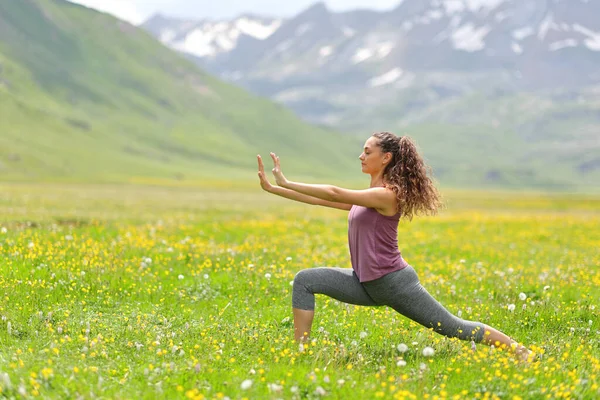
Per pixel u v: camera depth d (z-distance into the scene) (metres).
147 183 180.75
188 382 6.56
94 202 44.25
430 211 8.09
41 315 9.02
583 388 6.75
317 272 8.26
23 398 5.99
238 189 144.25
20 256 13.05
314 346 8.00
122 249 15.48
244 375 6.91
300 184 7.65
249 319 9.98
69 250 14.43
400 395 6.18
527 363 7.49
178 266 14.17
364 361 7.72
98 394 6.20
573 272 16.41
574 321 10.34
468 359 7.62
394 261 7.98
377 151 8.01
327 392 6.29
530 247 24.41
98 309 10.13
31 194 53.56
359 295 8.24
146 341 8.17
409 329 9.72
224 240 21.64
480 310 11.11
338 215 43.31
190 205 48.84
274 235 24.70
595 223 39.41
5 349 7.66
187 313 10.22
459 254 21.28
